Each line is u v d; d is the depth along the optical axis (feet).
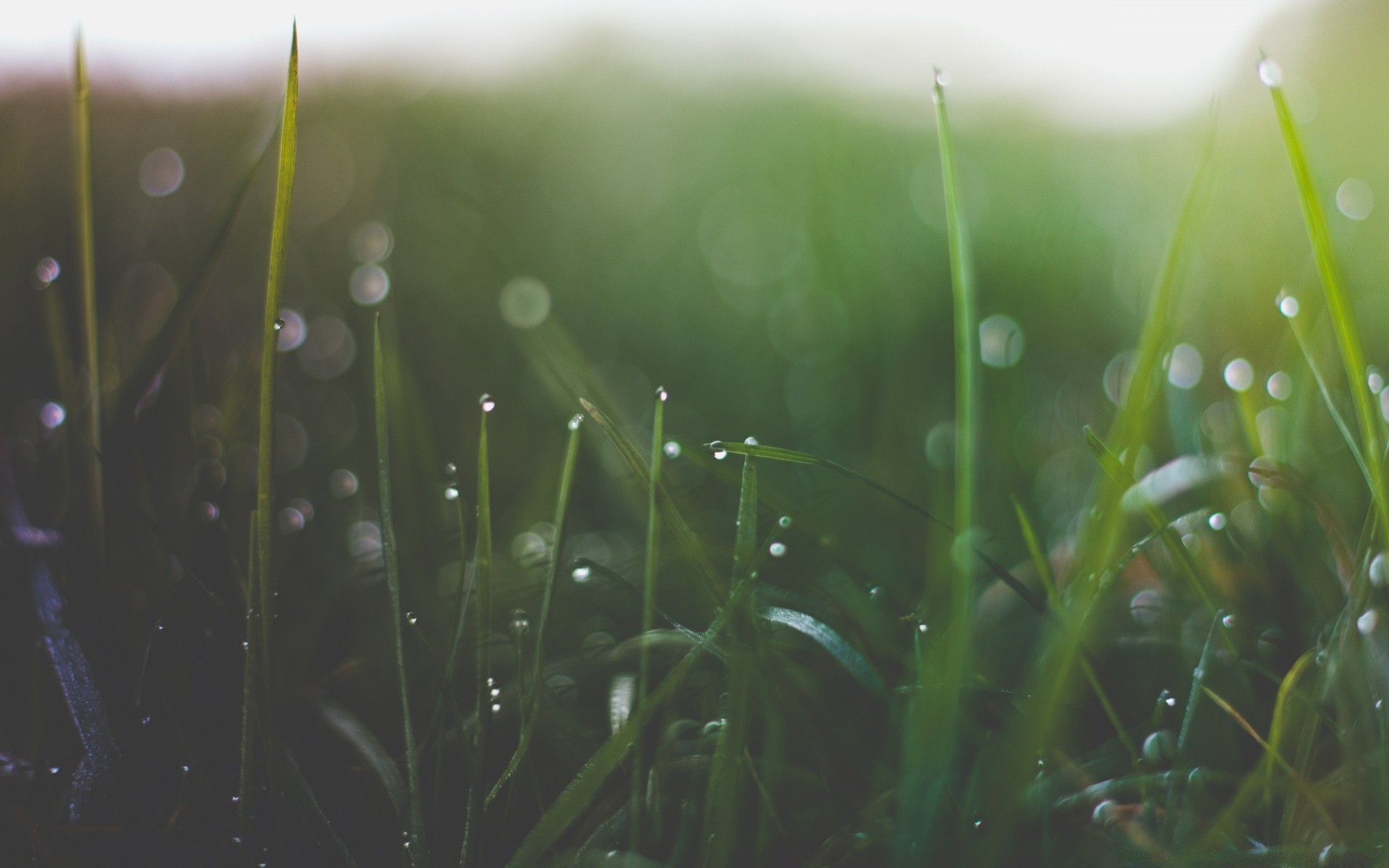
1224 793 1.02
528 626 1.18
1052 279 2.09
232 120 3.97
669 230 3.37
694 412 1.97
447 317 2.37
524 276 2.65
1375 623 0.99
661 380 2.15
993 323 2.00
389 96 5.32
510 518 1.39
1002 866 0.97
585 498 1.46
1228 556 1.17
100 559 1.03
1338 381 1.24
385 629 1.18
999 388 1.37
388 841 1.00
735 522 1.34
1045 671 1.01
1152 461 1.32
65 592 1.03
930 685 1.01
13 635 1.10
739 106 4.71
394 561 0.98
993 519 1.31
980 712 1.03
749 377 2.09
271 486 0.96
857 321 2.08
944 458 1.42
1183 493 1.25
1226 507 1.19
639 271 2.89
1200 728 1.04
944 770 0.98
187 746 0.98
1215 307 1.62
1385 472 1.01
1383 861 0.93
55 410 1.22
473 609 1.15
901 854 0.96
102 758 0.99
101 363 1.20
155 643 1.03
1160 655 1.11
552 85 5.25
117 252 1.81
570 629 1.19
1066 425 1.59
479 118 4.76
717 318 2.49
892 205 2.97
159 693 1.00
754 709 1.03
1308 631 1.09
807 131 4.10
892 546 1.31
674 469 1.52
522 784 1.03
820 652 1.08
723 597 1.00
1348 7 2.75
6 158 2.10
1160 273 1.05
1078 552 1.07
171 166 3.00
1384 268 1.76
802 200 3.20
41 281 1.25
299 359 2.10
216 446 1.22
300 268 2.70
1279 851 0.94
